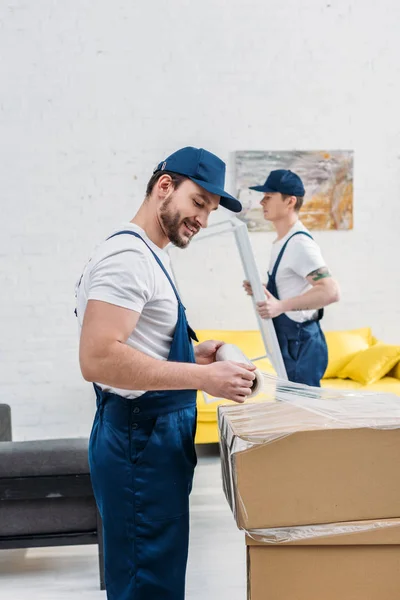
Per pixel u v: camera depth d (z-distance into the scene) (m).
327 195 5.06
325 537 1.38
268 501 1.38
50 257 4.84
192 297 5.00
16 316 4.83
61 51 4.75
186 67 4.86
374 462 1.39
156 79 4.84
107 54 4.79
